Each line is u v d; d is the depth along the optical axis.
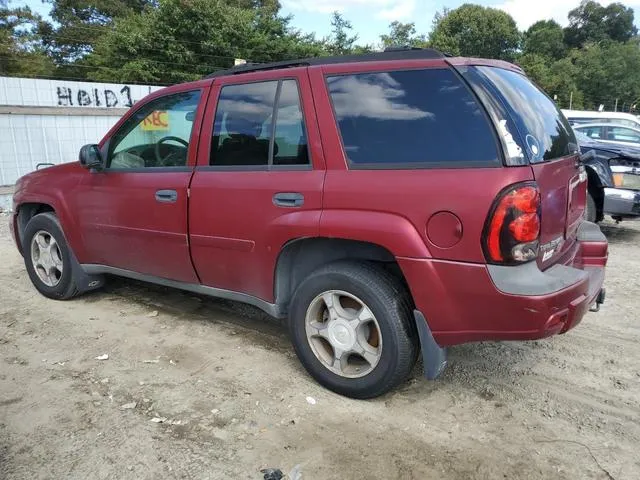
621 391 3.29
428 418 3.02
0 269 5.96
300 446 2.77
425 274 2.75
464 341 2.81
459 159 2.71
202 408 3.10
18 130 11.42
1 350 3.88
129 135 4.16
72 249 4.63
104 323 4.38
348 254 3.22
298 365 3.64
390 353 2.96
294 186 3.15
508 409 3.11
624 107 82.81
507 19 69.25
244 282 3.55
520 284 2.57
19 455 2.69
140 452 2.71
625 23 100.38
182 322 4.40
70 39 40.12
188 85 3.84
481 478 2.54
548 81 71.25
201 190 3.59
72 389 3.32
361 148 2.99
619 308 4.67
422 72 2.91
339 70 3.15
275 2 49.44
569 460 2.66
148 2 44.66
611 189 6.96
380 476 2.55
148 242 4.00
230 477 2.54
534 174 2.63
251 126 3.45
